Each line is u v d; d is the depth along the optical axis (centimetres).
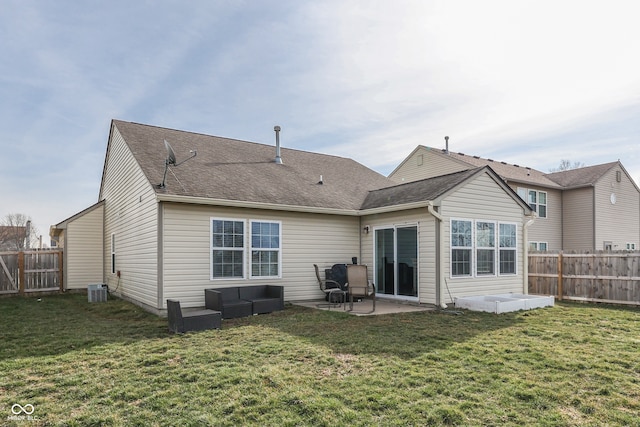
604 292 1103
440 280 958
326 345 583
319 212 1108
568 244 2119
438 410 354
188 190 925
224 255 975
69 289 1446
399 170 2305
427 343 594
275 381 430
